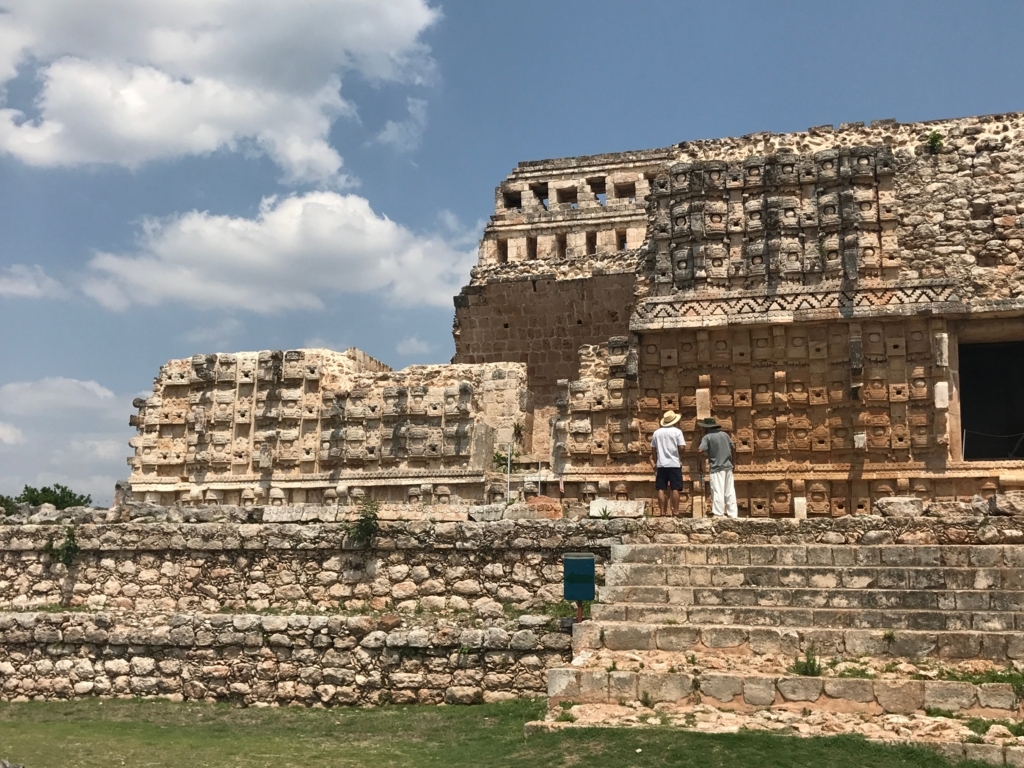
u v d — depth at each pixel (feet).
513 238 138.10
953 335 90.63
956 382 90.12
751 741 41.75
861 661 48.37
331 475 104.27
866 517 60.59
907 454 89.35
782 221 94.58
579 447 96.27
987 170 92.43
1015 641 47.67
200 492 107.65
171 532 74.54
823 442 91.35
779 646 50.31
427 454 101.45
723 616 53.47
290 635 64.39
